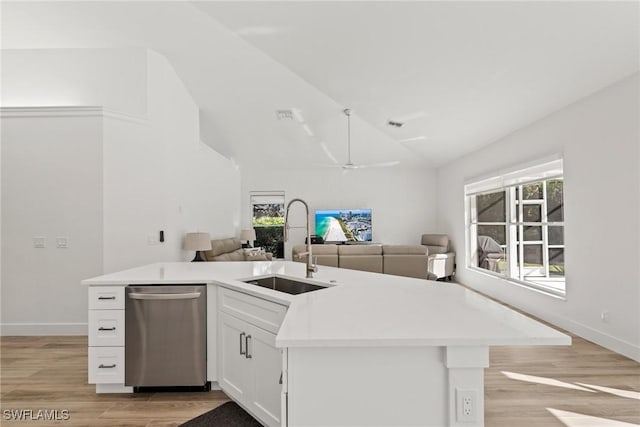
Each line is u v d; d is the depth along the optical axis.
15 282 3.72
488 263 5.77
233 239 7.04
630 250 2.92
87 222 3.76
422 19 2.65
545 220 4.21
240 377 2.08
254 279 2.40
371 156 7.86
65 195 3.75
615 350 3.07
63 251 3.74
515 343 1.14
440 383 1.20
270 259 7.15
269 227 8.62
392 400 1.21
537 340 1.13
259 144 7.31
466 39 2.78
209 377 2.35
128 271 2.70
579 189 3.49
